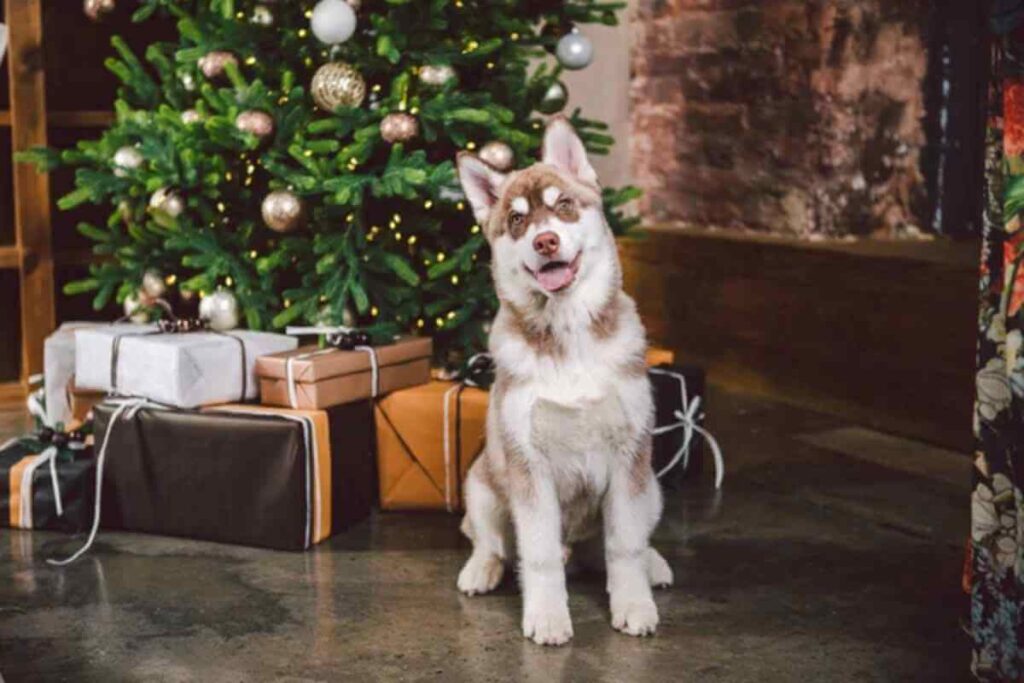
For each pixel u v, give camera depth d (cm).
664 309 548
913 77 477
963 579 279
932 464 395
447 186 341
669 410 366
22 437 356
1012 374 204
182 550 316
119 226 430
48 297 458
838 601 281
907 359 425
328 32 334
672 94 561
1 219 479
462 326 365
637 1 578
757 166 514
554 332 255
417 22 347
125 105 393
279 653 252
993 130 218
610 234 263
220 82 370
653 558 288
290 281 376
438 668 245
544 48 391
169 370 319
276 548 315
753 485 373
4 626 266
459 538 325
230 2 354
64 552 314
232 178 364
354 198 331
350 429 331
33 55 447
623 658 249
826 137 479
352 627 265
